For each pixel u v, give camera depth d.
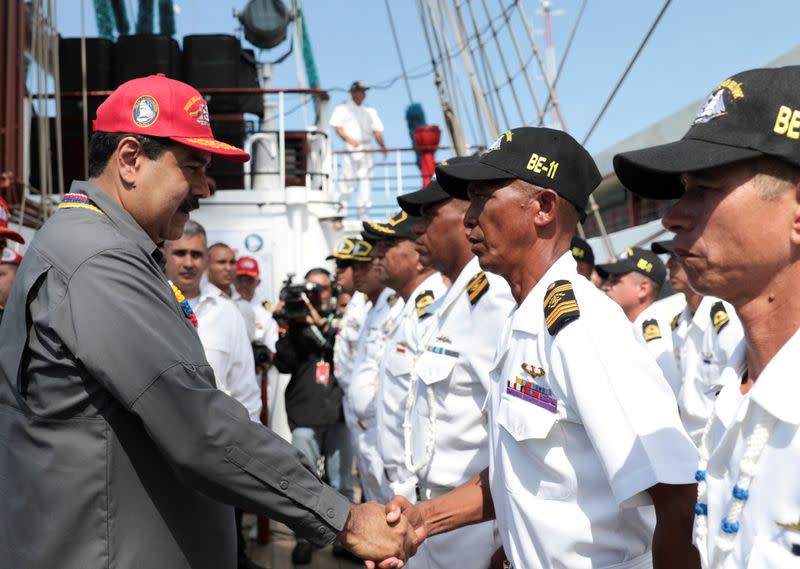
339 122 10.26
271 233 7.59
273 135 7.98
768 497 1.09
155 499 1.73
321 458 5.48
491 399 1.98
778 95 1.08
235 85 7.91
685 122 7.85
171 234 1.97
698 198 1.14
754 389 1.09
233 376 4.08
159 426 1.65
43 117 5.39
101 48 7.69
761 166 1.09
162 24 9.58
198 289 4.04
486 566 2.49
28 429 1.71
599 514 1.64
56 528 1.67
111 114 1.86
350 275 6.38
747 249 1.10
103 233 1.75
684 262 1.17
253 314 5.66
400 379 3.20
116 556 1.68
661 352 4.23
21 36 5.50
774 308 1.12
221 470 1.70
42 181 5.31
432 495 2.61
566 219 1.90
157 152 1.85
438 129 9.12
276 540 5.71
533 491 1.72
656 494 1.52
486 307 2.45
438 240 2.79
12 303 1.77
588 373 1.57
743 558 1.11
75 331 1.64
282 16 7.96
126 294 1.68
